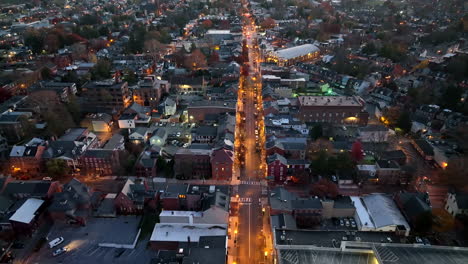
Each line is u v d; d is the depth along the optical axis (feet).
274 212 396.37
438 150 523.70
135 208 418.10
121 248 374.84
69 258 362.33
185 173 483.51
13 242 384.06
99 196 440.45
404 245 321.73
